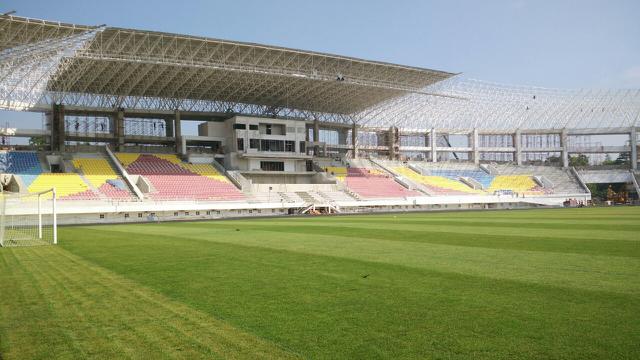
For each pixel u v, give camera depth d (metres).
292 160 85.69
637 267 13.91
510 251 18.30
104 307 10.27
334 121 94.75
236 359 7.00
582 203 91.25
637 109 108.06
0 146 75.81
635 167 110.12
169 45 59.19
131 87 68.56
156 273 14.58
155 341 7.89
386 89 77.62
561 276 12.60
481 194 93.44
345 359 6.89
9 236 31.47
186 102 79.75
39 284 13.22
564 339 7.47
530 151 113.00
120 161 73.56
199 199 67.81
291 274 13.86
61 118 71.69
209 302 10.50
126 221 57.62
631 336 7.52
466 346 7.27
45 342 7.98
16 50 51.41
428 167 104.31
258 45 62.44
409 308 9.55
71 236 31.28
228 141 82.25
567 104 108.62
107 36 55.69
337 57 68.62
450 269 14.09
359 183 87.88
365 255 17.83
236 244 23.36
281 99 82.00
